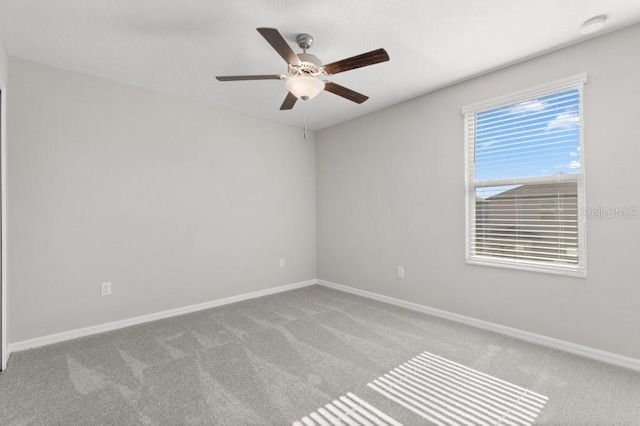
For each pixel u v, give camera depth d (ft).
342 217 14.48
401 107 11.96
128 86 10.16
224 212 12.50
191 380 6.77
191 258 11.57
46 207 8.74
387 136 12.50
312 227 15.76
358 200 13.73
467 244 10.14
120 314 9.97
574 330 7.98
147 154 10.55
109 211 9.79
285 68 9.10
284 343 8.68
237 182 12.91
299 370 7.20
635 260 7.13
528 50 8.20
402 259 12.03
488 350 8.20
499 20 6.89
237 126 12.91
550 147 8.45
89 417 5.58
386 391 6.36
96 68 9.05
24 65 8.44
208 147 12.03
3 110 7.58
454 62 8.83
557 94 8.33
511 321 9.13
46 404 5.95
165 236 10.94
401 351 8.16
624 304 7.26
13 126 8.26
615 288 7.38
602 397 6.10
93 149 9.51
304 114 13.33
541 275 8.54
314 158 15.87
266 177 13.91
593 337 7.69
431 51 8.21
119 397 6.16
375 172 13.00
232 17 6.74
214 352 8.13
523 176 8.96
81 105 9.31
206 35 7.42
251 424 5.39
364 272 13.52
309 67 6.73
